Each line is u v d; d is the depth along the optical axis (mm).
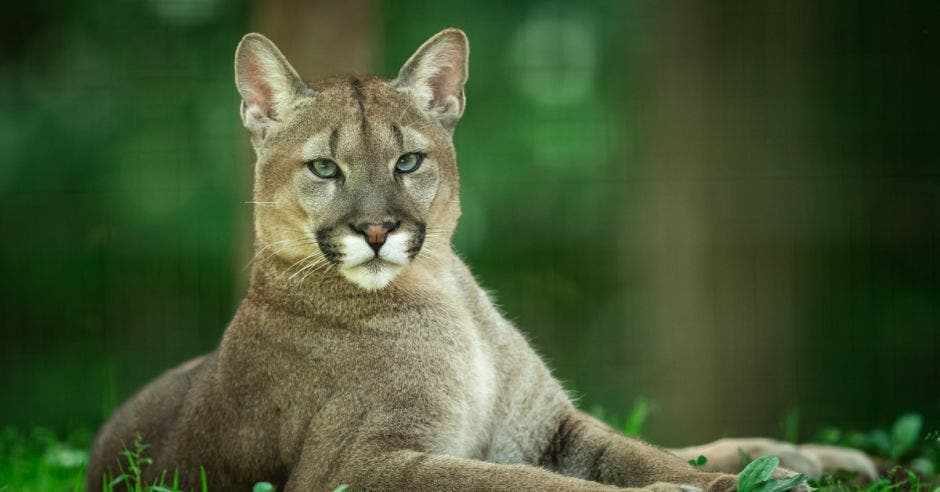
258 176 7848
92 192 17484
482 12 17969
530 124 17734
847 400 16391
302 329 7488
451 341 7566
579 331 17250
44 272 17422
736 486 6801
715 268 16516
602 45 17750
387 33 17781
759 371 16406
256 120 7988
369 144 7527
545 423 8094
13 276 17391
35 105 17750
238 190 15094
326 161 7551
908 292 16531
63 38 17906
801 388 16406
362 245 7332
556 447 8070
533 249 17531
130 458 7645
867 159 16500
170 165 17594
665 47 16641
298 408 7355
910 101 16469
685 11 16547
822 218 16500
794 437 10523
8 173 17609
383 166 7527
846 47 16500
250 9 17547
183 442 7789
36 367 17203
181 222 17516
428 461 6887
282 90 7863
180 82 17641
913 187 16469
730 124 16500
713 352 16438
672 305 16500
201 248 17469
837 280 16547
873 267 16531
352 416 7254
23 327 17344
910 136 16484
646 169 16734
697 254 16469
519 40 18031
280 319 7555
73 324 17312
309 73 14469
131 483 8016
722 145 16500
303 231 7574
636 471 7547
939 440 9711
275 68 7867
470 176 17625
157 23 17750
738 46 16500
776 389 16359
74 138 17734
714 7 16516
